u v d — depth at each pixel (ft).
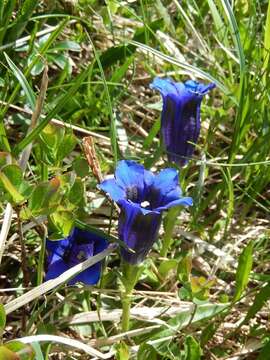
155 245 2.28
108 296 2.11
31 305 2.05
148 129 2.59
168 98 2.15
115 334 2.08
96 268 1.99
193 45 2.77
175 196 1.93
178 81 2.62
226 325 2.15
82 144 2.15
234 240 2.38
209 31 2.82
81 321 2.05
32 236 2.16
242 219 2.41
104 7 2.65
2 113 2.18
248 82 2.46
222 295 2.10
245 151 2.55
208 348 2.11
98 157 2.25
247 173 2.45
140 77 2.62
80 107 2.39
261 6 2.85
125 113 2.55
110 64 2.54
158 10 2.65
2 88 2.36
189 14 2.78
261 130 2.43
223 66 2.76
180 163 2.21
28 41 2.42
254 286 2.27
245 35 2.61
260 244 2.38
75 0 2.58
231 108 2.61
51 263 1.99
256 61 2.61
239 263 2.04
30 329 2.00
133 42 2.33
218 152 2.56
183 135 2.17
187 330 2.08
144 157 2.39
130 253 1.95
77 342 1.90
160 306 2.17
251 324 2.17
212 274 2.25
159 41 2.59
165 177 1.95
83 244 2.01
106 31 2.65
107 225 2.26
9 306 1.90
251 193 2.45
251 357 2.11
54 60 2.42
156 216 1.90
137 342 2.05
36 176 2.24
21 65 2.41
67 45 2.44
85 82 2.34
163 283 2.17
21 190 1.85
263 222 2.44
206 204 2.36
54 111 2.01
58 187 1.85
